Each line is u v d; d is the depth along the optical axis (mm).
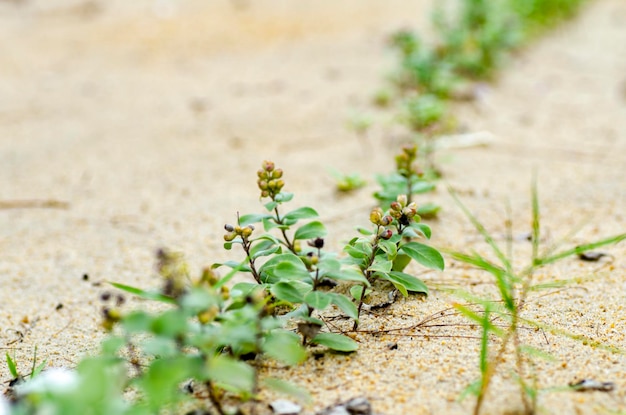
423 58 1575
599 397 873
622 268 1034
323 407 875
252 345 864
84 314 1022
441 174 1260
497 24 1896
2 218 1213
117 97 1802
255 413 871
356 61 2051
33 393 816
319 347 926
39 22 2578
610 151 1310
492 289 1008
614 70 1889
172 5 2738
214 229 1157
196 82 1918
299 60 2109
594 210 1150
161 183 1286
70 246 1144
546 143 1355
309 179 1279
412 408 872
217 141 1449
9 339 993
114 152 1406
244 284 918
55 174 1327
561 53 2121
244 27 2498
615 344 928
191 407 880
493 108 1586
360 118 1402
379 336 943
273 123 1555
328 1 2869
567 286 1011
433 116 1349
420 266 1049
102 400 806
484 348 882
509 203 1181
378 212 935
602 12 2879
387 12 2684
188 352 940
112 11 2672
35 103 1766
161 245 1131
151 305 1028
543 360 909
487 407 868
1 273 1098
